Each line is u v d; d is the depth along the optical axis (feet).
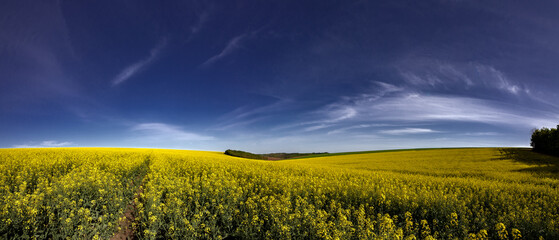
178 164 63.87
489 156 140.56
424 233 24.72
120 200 28.43
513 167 94.32
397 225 27.09
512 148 191.01
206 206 29.89
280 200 30.48
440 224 27.81
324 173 60.90
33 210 21.86
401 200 32.48
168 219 26.37
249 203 27.99
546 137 154.81
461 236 24.75
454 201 32.58
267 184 41.75
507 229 26.66
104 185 32.45
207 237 22.75
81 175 37.93
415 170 85.35
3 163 47.42
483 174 74.38
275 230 22.56
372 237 21.33
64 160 52.60
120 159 61.11
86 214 22.86
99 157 66.44
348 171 69.21
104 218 24.38
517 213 28.73
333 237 20.70
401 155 161.48
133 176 43.83
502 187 47.83
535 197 41.91
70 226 21.54
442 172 80.38
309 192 35.65
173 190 34.83
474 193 43.34
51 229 21.86
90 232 23.07
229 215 26.68
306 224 23.31
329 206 31.65
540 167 93.04
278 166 73.67
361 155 178.19
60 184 30.14
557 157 133.90
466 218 28.32
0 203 24.08
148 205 27.53
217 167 61.16
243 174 51.34
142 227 25.35
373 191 36.52
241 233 23.04
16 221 21.48
